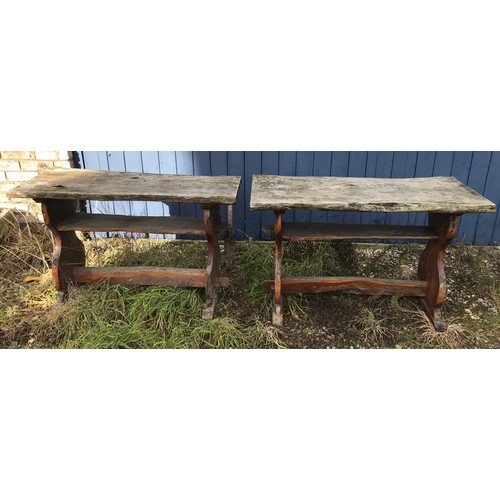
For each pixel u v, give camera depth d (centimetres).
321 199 305
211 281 347
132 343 311
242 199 449
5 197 441
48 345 312
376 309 351
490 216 446
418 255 437
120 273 352
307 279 344
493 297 371
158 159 438
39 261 406
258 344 315
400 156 428
